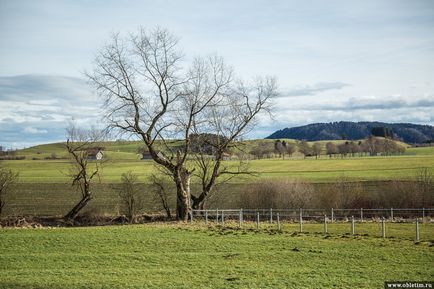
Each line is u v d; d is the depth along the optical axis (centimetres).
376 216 5109
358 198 5462
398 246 2953
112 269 2389
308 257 2650
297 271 2319
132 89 4456
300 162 12506
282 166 11369
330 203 5419
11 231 3541
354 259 2589
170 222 4416
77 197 6669
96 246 2970
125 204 5253
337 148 18488
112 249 2889
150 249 2897
